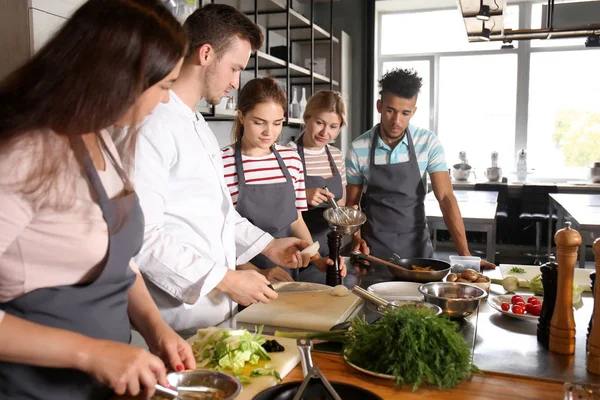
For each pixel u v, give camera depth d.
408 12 7.35
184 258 1.52
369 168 3.05
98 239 1.03
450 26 7.27
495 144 7.38
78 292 1.04
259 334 1.37
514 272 2.20
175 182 1.65
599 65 6.92
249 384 1.15
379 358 1.22
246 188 2.43
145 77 0.96
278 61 4.66
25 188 0.91
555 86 7.09
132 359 0.93
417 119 7.55
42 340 0.91
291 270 2.38
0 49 2.17
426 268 2.21
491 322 1.63
